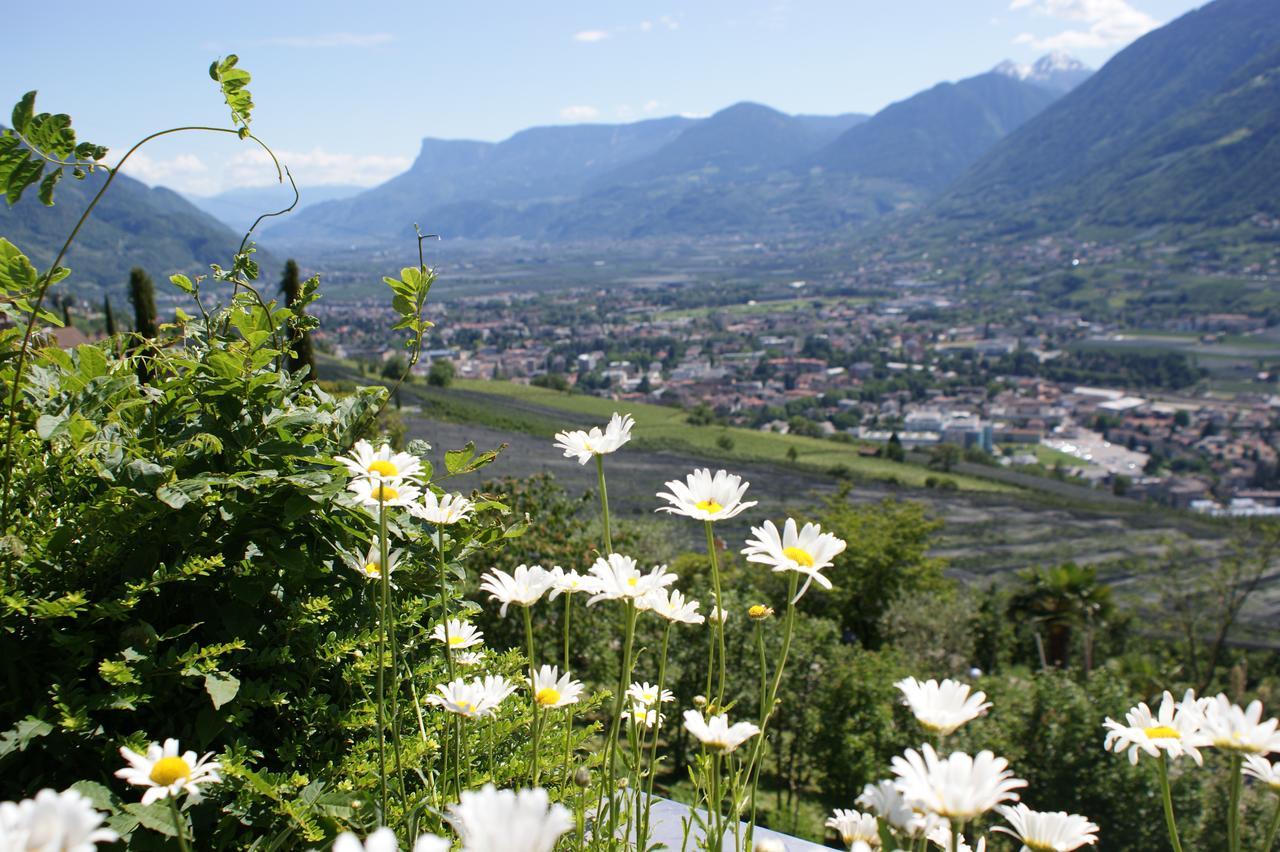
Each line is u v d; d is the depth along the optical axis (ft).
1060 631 76.07
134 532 6.38
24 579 6.09
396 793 6.41
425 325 7.64
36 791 5.57
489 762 6.86
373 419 7.77
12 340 6.70
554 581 5.74
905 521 70.90
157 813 5.15
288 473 6.50
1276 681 67.05
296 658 6.69
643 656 29.78
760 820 35.37
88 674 6.19
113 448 6.15
